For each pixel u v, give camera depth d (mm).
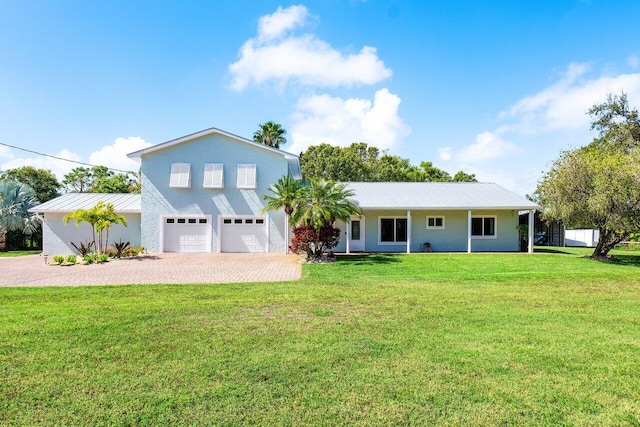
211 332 5848
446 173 50188
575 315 6969
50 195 36312
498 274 12602
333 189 17500
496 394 3771
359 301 8211
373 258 17297
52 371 4332
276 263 16031
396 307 7621
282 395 3734
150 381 4055
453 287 10102
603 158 16609
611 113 30250
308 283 10875
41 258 19391
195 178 20797
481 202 20891
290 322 6453
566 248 25312
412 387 3920
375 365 4512
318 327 6137
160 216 20656
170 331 5902
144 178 20719
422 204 20594
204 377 4152
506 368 4426
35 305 7902
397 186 24656
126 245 18906
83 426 3180
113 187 40531
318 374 4238
